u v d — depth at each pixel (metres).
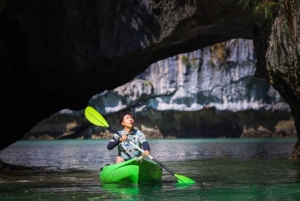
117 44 13.03
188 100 45.59
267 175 10.12
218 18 12.20
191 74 44.91
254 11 11.68
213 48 44.12
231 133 47.28
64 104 15.29
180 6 12.38
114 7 12.88
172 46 14.41
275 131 46.12
